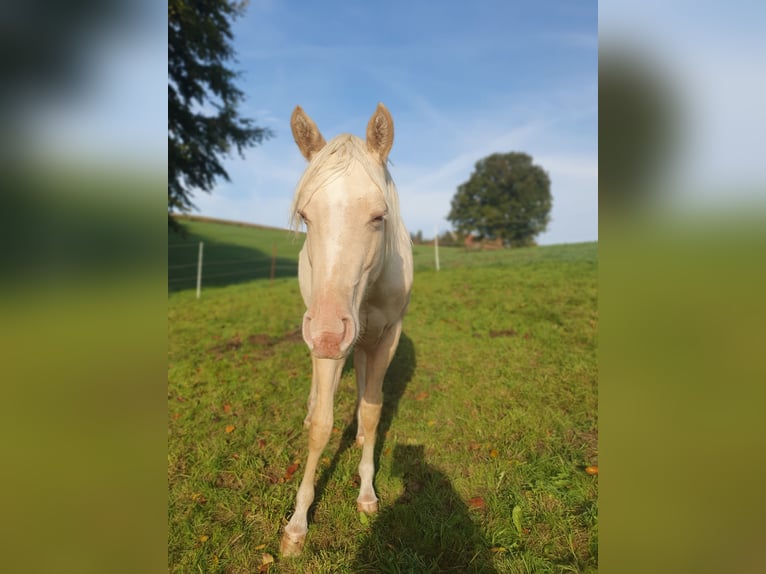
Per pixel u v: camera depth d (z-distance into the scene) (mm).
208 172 13297
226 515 2340
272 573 1972
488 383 3879
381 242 1939
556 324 5656
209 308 8273
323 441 2189
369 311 2270
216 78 12430
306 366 4551
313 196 1780
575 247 15023
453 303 7258
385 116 2037
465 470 2654
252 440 3055
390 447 2900
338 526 2238
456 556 2035
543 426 3104
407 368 4301
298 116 2129
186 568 2000
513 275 9688
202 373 4363
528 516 2238
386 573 1944
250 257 19891
